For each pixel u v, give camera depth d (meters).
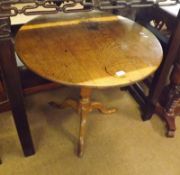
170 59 1.04
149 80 1.40
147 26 1.25
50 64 0.76
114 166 1.11
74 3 0.73
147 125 1.33
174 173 1.11
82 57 0.81
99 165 1.10
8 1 0.63
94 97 1.48
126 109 1.42
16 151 1.13
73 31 0.95
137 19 1.32
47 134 1.22
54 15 1.04
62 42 0.88
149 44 0.91
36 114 1.33
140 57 0.83
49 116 1.32
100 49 0.85
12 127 1.23
